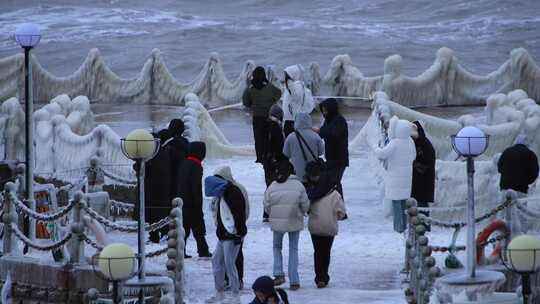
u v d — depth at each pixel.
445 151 49.31
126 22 144.75
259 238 37.56
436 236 37.00
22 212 33.56
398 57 67.88
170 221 29.92
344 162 37.50
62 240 31.94
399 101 67.81
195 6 163.88
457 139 27.09
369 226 39.34
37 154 46.16
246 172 48.69
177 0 168.00
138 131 28.69
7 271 32.91
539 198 35.47
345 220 40.34
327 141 37.41
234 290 29.73
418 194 36.78
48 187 37.88
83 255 31.86
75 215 31.69
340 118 37.56
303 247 36.59
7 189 33.75
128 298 28.77
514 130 47.81
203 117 51.34
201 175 34.22
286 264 34.22
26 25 34.91
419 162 36.66
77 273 31.53
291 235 30.98
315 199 30.97
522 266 21.81
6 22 149.62
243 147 52.06
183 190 34.03
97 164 39.59
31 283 32.44
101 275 27.38
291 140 36.62
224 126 62.16
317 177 31.08
